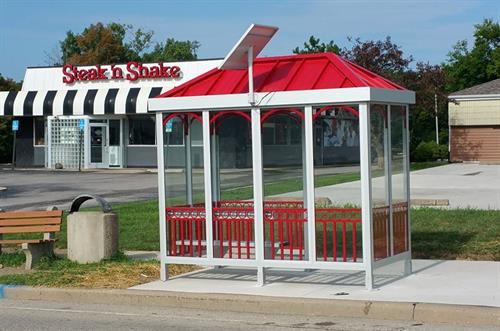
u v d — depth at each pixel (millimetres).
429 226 15367
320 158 11102
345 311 9211
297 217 10445
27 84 45844
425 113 47000
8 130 52938
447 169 37656
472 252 12758
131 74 43500
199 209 10992
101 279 11414
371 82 10258
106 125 44406
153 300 10211
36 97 44750
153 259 13234
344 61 10547
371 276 9891
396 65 44875
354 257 10164
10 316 9758
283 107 10211
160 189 11148
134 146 44312
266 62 10844
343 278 11055
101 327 8977
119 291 10484
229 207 11359
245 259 10641
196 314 9602
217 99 10500
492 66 63375
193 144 11812
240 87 10625
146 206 21344
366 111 9641
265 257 10805
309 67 10406
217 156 11781
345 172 10797
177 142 11656
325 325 8773
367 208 9758
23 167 46438
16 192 29078
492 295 9508
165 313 9703
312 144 10070
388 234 10469
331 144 10914
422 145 47625
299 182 12609
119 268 12180
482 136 44875
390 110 10469
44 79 45562
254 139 10375
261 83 10500
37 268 12625
